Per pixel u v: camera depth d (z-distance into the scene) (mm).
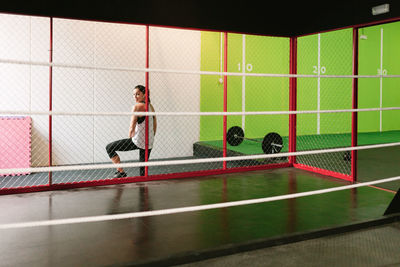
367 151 7156
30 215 3189
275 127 8148
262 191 4086
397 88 10719
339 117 9531
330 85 9289
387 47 10375
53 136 5715
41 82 5602
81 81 5848
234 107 7500
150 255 2334
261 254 2322
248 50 7605
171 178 4762
